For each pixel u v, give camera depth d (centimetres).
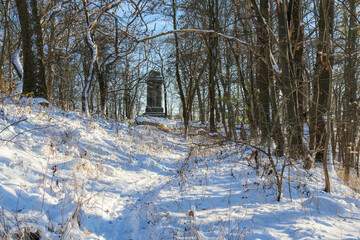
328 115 545
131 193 566
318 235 362
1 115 657
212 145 565
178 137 1469
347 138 1088
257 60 981
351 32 1070
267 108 843
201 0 1353
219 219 427
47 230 320
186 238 365
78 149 715
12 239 275
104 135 965
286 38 749
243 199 521
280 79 724
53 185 443
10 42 1421
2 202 332
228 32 1263
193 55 1700
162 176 754
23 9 990
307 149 657
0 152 464
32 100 908
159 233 381
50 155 597
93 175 593
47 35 1664
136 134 1152
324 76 903
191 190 593
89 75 1111
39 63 1016
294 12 916
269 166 579
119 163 764
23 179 420
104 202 469
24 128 665
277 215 446
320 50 846
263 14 827
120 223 420
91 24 1116
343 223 414
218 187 611
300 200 516
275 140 623
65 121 882
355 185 809
